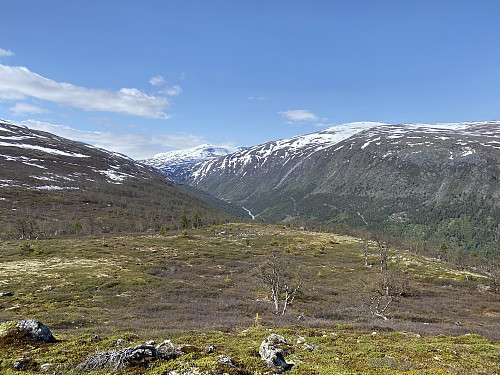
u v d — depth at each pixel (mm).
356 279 84000
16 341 18688
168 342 17719
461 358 19844
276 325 33438
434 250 177875
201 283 68688
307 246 137750
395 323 38938
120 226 177625
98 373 14344
